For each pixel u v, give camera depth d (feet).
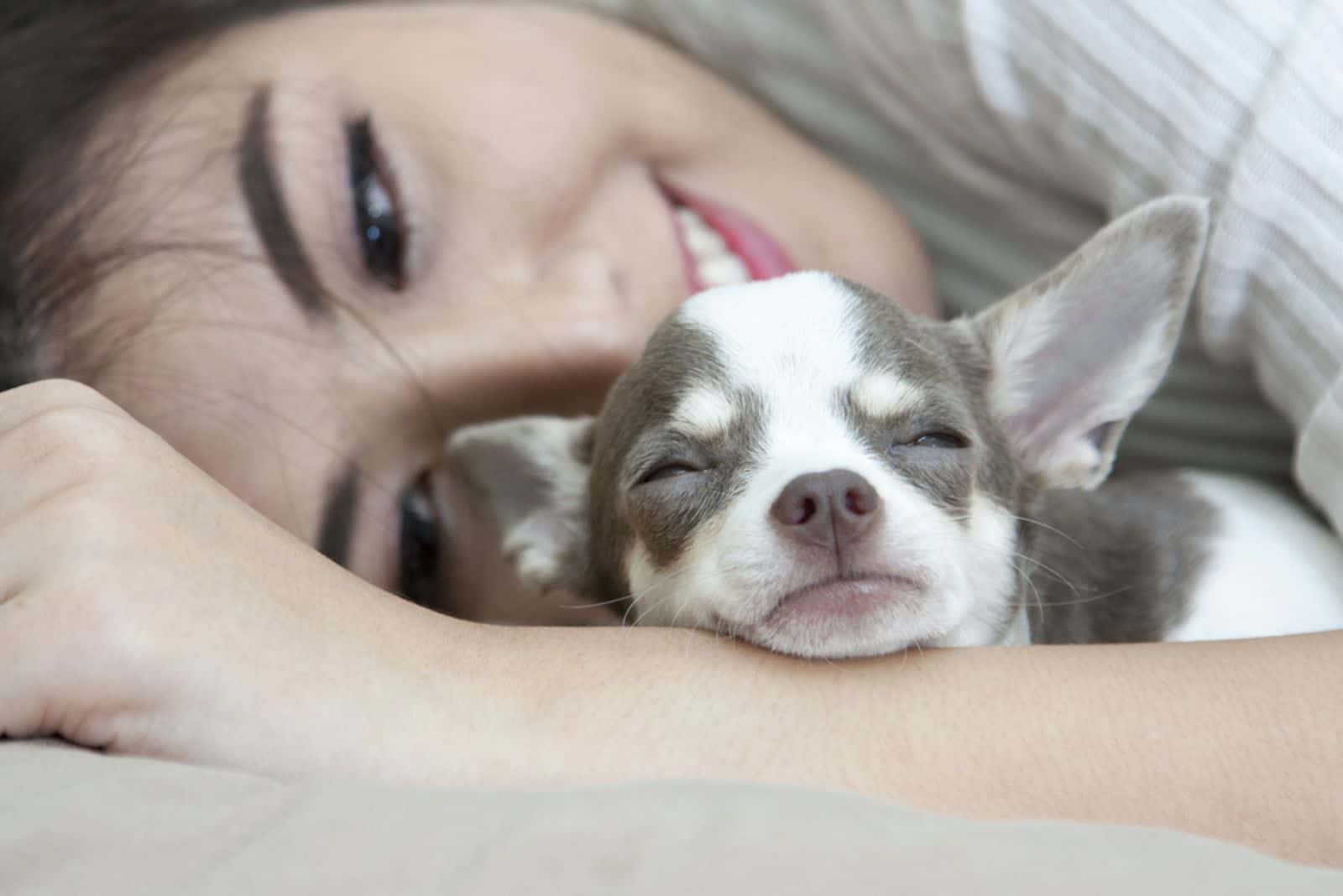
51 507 0.93
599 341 1.28
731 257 1.36
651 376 1.17
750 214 1.37
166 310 1.21
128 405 1.19
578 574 1.28
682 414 1.14
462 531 1.32
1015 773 0.92
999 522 1.18
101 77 1.29
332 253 1.24
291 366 1.22
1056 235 1.40
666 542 1.12
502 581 1.33
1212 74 1.15
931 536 1.06
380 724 0.91
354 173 1.26
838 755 0.92
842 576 1.03
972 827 0.84
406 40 1.33
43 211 1.22
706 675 0.96
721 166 1.39
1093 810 0.91
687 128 1.38
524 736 0.92
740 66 1.48
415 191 1.26
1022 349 1.24
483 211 1.28
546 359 1.28
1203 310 1.20
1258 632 1.26
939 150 1.40
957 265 1.50
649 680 0.95
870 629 1.03
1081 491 1.34
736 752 0.92
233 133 1.25
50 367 1.19
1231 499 1.35
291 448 1.22
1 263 1.21
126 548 0.92
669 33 1.50
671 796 0.85
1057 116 1.25
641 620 1.14
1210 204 1.17
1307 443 1.14
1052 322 1.24
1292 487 1.42
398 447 1.27
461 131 1.28
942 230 1.49
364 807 0.84
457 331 1.26
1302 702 0.94
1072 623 1.27
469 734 0.91
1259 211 1.13
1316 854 0.90
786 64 1.46
